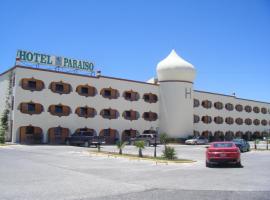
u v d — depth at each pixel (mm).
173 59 62906
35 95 46812
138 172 17469
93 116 52750
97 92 53688
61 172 16562
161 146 49188
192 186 12750
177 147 47781
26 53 46625
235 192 11422
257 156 31094
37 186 12336
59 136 48594
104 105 54438
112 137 54906
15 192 11109
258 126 85312
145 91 60812
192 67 63062
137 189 11977
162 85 62531
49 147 39469
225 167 20375
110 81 55625
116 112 55938
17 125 44938
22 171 16625
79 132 45969
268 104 89125
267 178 15109
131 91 58500
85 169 18391
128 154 29844
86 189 11844
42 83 47625
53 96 48562
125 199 10156
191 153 34625
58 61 49562
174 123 60844
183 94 61781
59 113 48906
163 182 13812
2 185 12477
